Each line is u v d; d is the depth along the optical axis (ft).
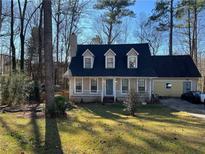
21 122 52.21
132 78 113.91
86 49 122.72
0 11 67.72
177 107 96.73
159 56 143.74
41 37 113.09
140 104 101.04
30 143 37.37
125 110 78.48
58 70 173.58
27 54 153.89
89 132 44.68
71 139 39.91
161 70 137.59
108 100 112.57
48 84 60.29
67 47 168.04
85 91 114.62
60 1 155.33
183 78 134.62
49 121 53.93
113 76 112.88
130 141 39.24
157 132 46.06
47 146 36.22
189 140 40.93
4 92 79.20
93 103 107.96
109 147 36.24
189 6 149.69
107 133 44.11
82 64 118.42
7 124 49.85
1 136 40.55
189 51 170.30
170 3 153.79
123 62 117.70
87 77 113.91
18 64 138.72
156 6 155.33
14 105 78.79
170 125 55.26
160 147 36.55
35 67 148.25
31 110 68.39
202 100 107.96
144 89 113.80
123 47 122.62
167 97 133.28
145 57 118.42
